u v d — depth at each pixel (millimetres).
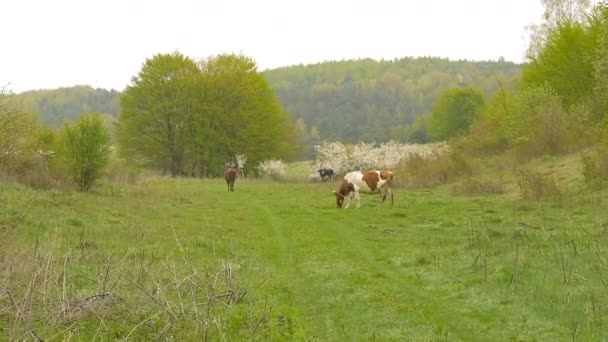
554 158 30234
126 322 7984
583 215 17703
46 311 7676
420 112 145750
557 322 8742
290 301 10281
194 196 29844
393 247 15594
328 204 26672
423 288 11273
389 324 9164
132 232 16234
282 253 15195
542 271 11367
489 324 8984
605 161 22703
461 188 27906
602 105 30656
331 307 10164
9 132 25234
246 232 18609
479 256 13070
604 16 26766
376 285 11523
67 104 140875
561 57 36969
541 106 33250
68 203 20109
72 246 13094
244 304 9062
